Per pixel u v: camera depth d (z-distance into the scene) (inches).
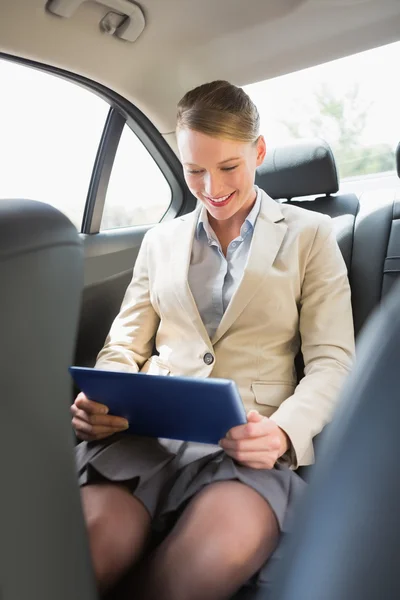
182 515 37.1
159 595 34.0
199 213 53.6
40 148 68.7
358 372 15.0
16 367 17.0
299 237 49.8
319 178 69.1
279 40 68.6
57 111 69.6
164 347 52.2
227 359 48.6
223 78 75.4
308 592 14.9
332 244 50.6
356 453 14.4
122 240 76.7
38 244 17.7
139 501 39.4
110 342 54.6
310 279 49.7
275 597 15.7
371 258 61.6
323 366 46.3
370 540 14.4
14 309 16.7
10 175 66.3
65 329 19.6
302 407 43.1
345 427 14.6
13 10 55.2
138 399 38.5
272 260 48.6
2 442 16.2
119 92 73.7
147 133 82.4
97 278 70.7
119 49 66.3
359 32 67.2
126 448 42.6
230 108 45.6
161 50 68.6
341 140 82.2
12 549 16.4
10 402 16.7
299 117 82.7
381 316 15.4
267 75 74.9
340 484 14.6
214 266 51.1
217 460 41.8
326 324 48.2
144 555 38.4
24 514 16.9
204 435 40.0
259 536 34.9
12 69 63.9
